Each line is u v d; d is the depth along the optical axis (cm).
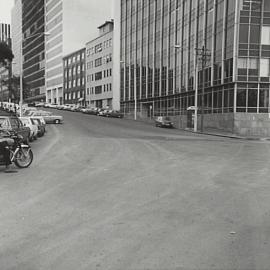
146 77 6600
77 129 3709
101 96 9256
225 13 4128
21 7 17362
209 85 4534
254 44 3906
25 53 16425
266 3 3894
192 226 590
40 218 629
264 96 3941
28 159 1225
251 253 476
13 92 8694
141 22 6781
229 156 1634
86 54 10181
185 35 5238
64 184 925
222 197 798
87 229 570
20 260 451
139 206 714
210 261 449
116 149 1841
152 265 436
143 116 6744
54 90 12875
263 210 692
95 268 427
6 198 774
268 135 3919
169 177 1043
